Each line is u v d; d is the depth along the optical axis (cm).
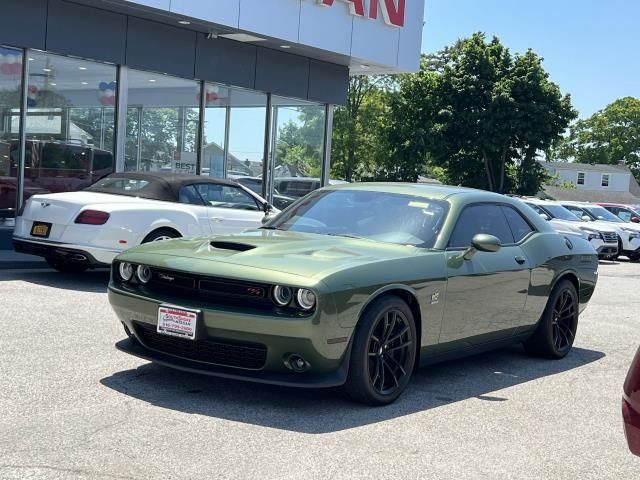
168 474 370
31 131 1295
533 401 557
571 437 477
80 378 525
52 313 739
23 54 1271
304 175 1812
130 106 1434
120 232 900
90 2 1300
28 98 1285
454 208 597
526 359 705
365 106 5012
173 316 478
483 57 4159
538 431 485
